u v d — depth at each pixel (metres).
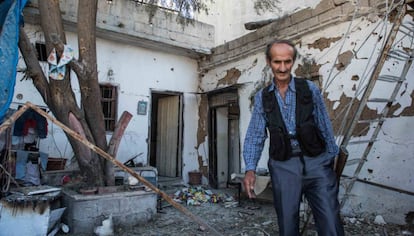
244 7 9.52
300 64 6.26
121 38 7.64
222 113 8.83
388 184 4.63
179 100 8.90
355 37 5.22
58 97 4.46
